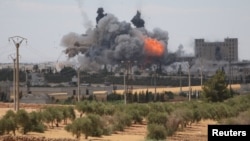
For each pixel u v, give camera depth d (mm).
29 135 180375
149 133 184250
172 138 191250
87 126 185375
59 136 180125
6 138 146375
